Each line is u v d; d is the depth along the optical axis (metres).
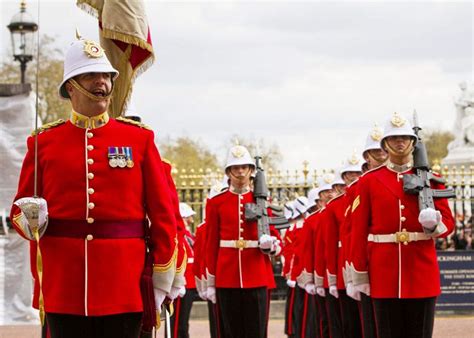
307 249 35.94
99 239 15.89
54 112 112.69
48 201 16.06
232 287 31.02
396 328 24.06
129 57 20.50
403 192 24.11
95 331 16.08
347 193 28.22
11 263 42.22
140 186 16.31
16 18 52.06
